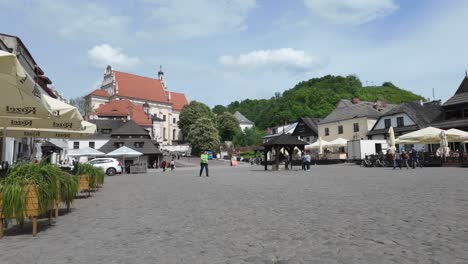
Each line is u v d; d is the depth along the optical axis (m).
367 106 62.91
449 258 4.58
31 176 6.89
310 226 6.86
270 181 19.73
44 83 38.97
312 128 74.31
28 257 5.21
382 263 4.47
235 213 8.70
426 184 14.76
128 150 45.47
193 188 16.55
